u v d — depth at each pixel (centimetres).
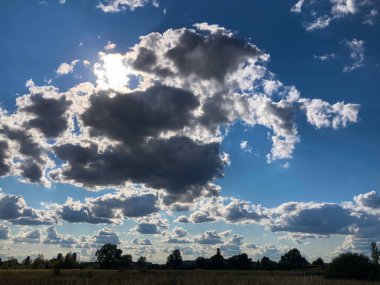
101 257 17262
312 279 4366
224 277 4922
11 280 4419
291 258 16900
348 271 5475
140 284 3978
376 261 5612
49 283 4178
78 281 4175
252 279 4538
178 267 16875
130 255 17800
